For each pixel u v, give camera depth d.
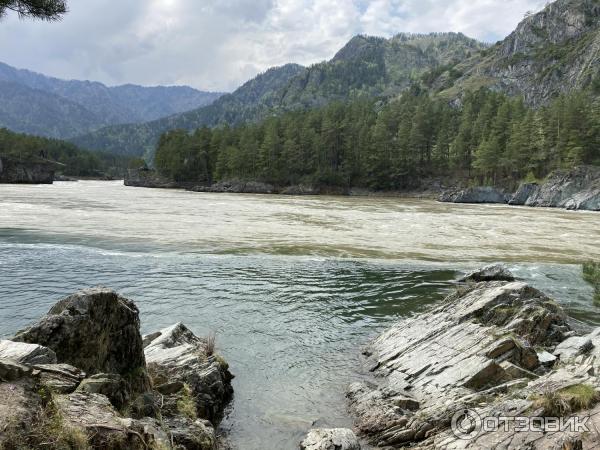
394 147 126.19
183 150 145.62
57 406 5.21
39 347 6.64
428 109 137.00
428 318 14.34
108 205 57.31
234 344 13.51
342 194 121.69
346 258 26.92
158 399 8.11
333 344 13.87
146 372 8.57
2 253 24.83
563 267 25.88
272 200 83.25
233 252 27.50
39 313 15.20
